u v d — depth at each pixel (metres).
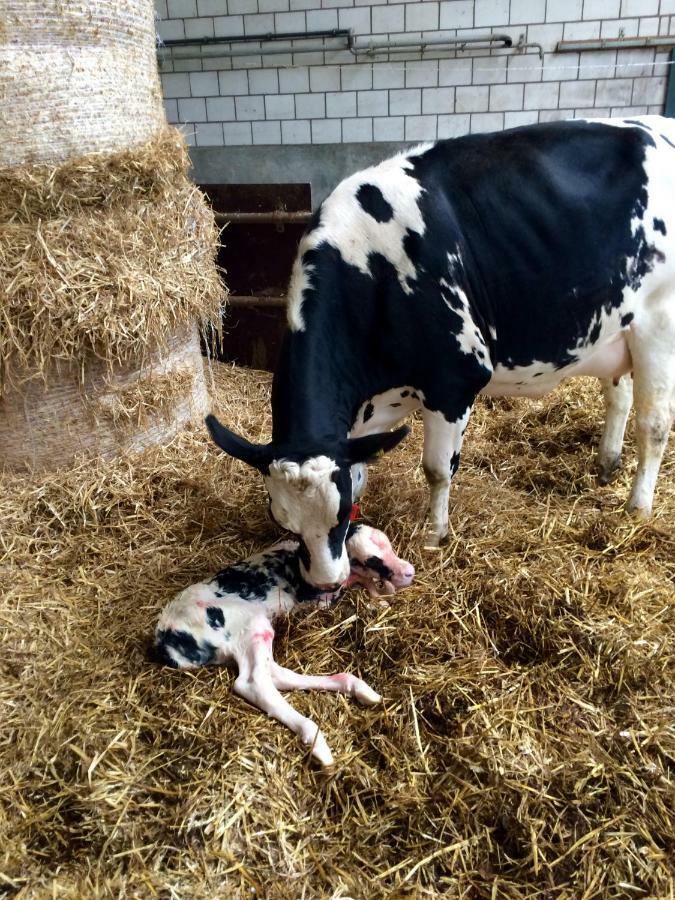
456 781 1.66
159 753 1.74
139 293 2.75
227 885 1.46
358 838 1.56
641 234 2.24
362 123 4.79
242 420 3.73
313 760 1.73
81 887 1.46
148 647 2.11
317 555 1.89
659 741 1.69
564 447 3.25
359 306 2.07
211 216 3.32
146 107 2.97
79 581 2.45
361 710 1.89
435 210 2.06
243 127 4.99
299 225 4.27
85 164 2.64
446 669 1.97
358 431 2.34
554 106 4.52
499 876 1.47
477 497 2.81
